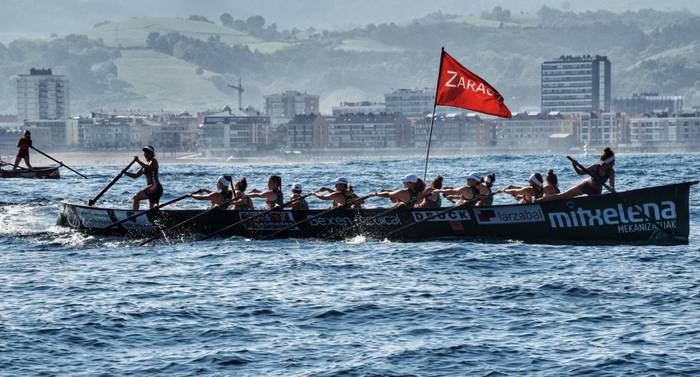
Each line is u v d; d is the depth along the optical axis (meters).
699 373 66.50
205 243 121.00
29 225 140.50
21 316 82.31
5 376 67.06
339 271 101.44
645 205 112.12
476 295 89.44
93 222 126.06
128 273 101.75
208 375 67.31
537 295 89.25
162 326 79.19
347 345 73.69
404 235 118.62
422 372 67.69
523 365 68.81
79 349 73.12
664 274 97.69
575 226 113.56
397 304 86.12
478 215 116.06
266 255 111.31
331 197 121.94
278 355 71.50
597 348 72.25
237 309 84.69
